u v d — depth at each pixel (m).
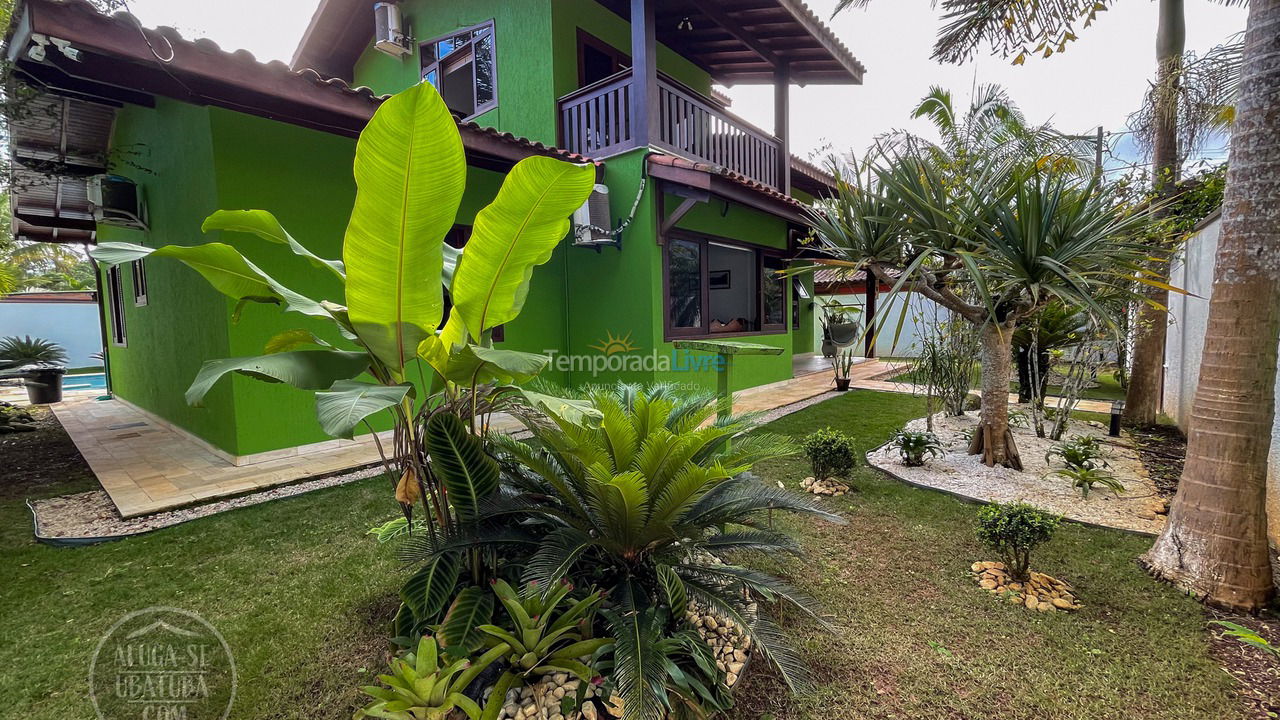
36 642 2.21
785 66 8.69
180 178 4.94
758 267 9.00
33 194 6.39
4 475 4.52
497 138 5.45
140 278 6.55
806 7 7.50
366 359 2.03
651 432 2.41
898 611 2.46
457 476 2.08
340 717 1.81
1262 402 2.40
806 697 1.92
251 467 4.64
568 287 7.34
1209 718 1.79
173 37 3.38
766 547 2.22
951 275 4.66
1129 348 7.05
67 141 5.82
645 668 1.66
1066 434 5.71
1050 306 5.60
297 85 4.00
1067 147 5.72
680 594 1.98
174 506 3.70
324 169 5.07
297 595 2.58
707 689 1.85
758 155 8.42
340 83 4.17
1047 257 3.46
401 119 1.55
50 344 9.50
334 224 5.15
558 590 2.05
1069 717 1.81
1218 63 5.42
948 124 6.72
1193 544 2.56
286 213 4.84
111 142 6.27
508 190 1.79
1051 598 2.50
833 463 4.09
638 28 6.27
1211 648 2.15
